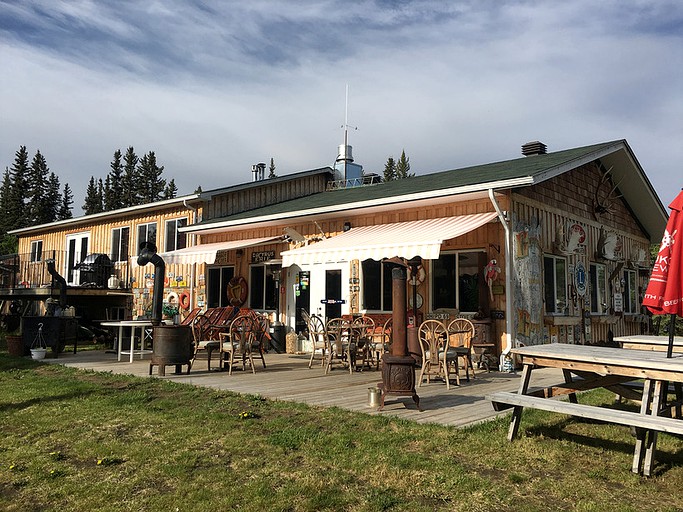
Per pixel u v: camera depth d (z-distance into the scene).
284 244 16.61
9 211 65.75
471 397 8.11
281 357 14.57
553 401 5.33
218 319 15.38
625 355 5.53
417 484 4.41
